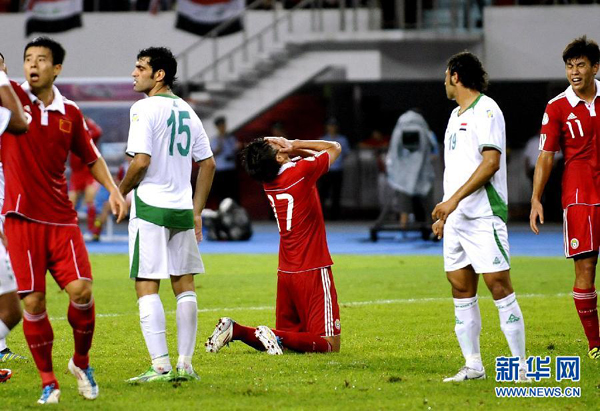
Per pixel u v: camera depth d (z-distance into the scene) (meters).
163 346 22.83
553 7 82.69
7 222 20.58
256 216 95.19
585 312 26.06
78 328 20.59
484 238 21.98
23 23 85.81
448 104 96.12
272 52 83.69
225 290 43.66
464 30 84.69
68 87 72.50
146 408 19.97
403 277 48.22
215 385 22.42
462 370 22.91
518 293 41.66
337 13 86.25
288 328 27.72
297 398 20.97
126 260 57.88
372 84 95.56
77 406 20.11
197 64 87.19
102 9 87.69
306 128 95.50
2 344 26.52
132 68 86.75
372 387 22.14
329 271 27.09
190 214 23.28
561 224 85.31
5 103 18.94
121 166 68.00
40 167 20.41
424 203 71.19
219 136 79.94
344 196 92.75
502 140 22.00
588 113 25.86
